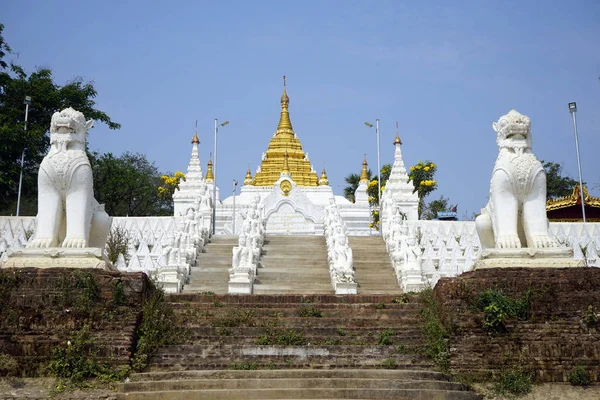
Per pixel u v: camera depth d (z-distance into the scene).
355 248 33.62
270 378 17.39
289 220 56.44
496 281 19.56
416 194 52.06
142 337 18.84
